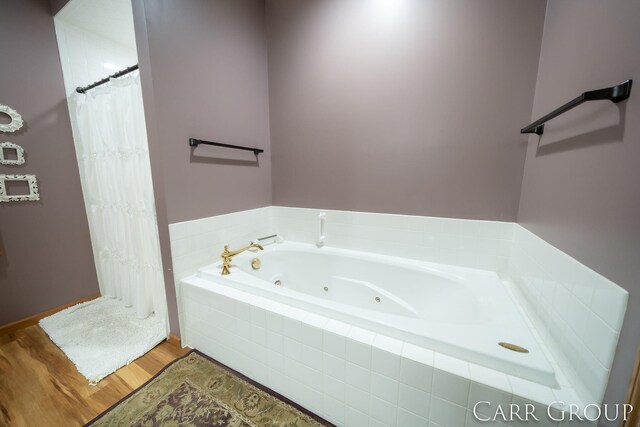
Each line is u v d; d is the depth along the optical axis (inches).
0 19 61.3
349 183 73.9
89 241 82.0
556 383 30.0
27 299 70.4
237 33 69.4
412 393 35.1
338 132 73.0
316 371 42.7
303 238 84.1
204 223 64.5
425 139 62.5
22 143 66.7
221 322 53.9
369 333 39.3
